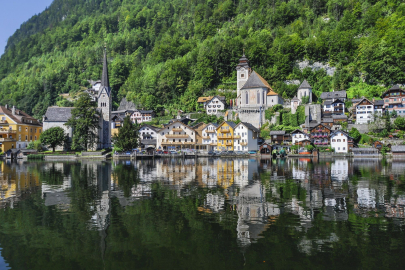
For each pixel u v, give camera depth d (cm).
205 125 12694
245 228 2145
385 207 2723
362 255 1702
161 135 11775
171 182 4203
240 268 1571
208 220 2339
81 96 10344
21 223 2284
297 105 12875
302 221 2302
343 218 2373
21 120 11762
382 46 14550
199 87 17250
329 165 6850
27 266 1611
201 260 1662
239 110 13438
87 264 1634
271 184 4000
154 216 2455
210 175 4978
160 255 1728
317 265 1594
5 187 3822
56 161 8700
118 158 9744
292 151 10456
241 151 10862
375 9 18150
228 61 17950
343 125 11494
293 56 16675
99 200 3041
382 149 9719
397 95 11594
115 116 14500
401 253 1725
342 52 15850
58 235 2041
